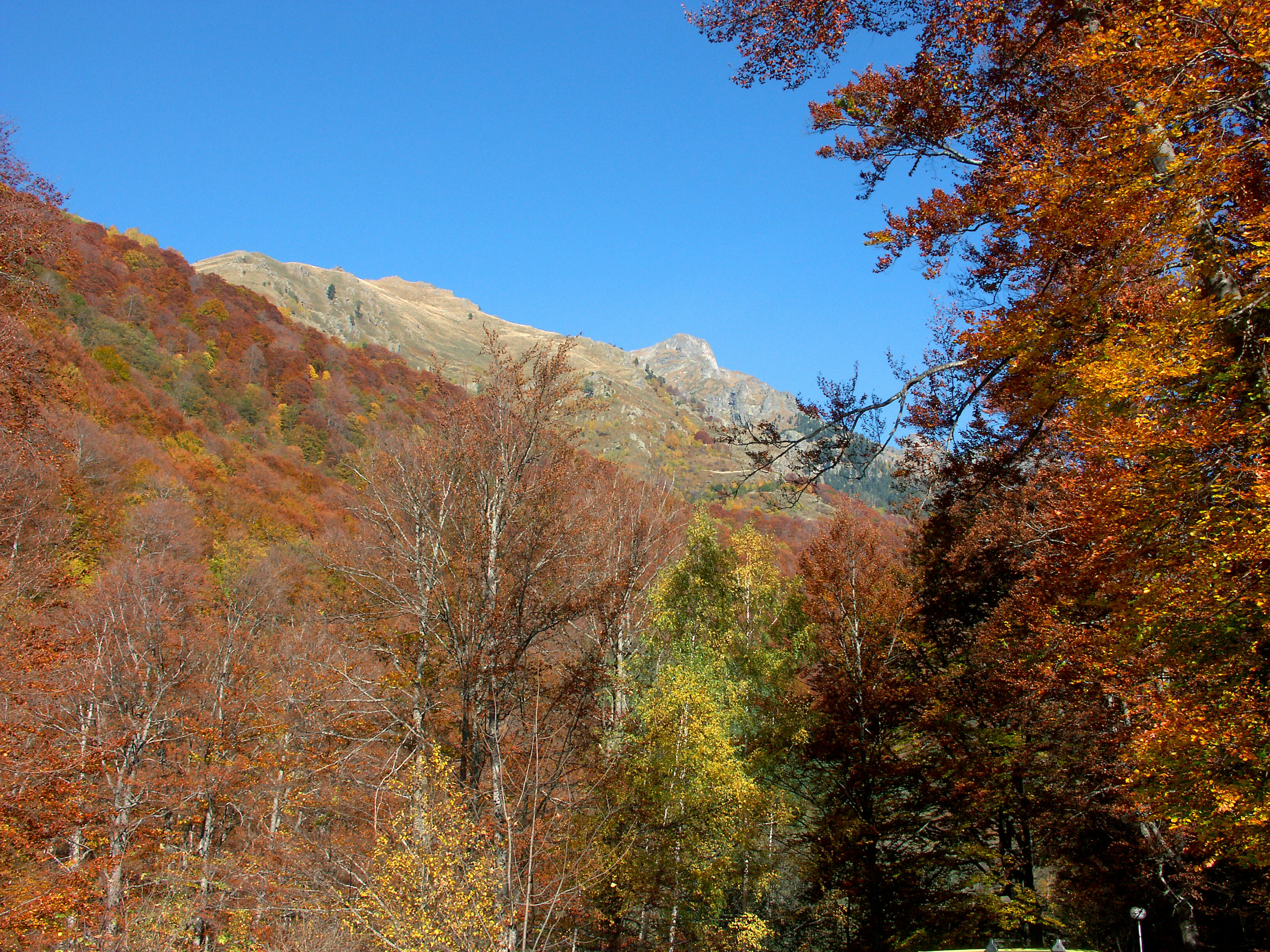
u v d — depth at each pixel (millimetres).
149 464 44844
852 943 16594
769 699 20219
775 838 20312
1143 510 7512
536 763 11930
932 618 18188
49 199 21094
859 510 20453
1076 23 8094
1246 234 7121
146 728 18469
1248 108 7133
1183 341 7297
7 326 20031
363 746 15023
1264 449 6934
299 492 62531
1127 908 15531
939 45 8711
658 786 15398
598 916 13977
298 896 12883
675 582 22203
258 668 22844
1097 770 13312
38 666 17641
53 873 14648
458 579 14812
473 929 9305
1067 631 11328
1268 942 14070
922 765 17344
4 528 22500
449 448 16344
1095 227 7301
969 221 8234
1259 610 7234
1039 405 8242
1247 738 7125
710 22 9578
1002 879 16094
